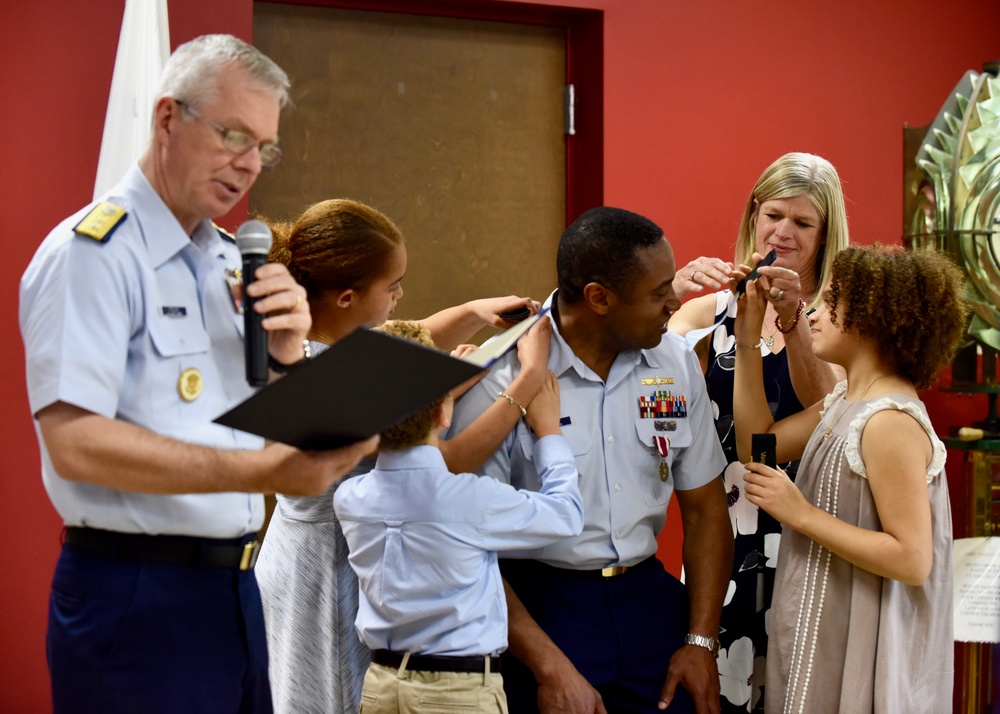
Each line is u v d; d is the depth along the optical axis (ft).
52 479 5.52
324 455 5.19
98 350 5.20
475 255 11.97
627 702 7.48
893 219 12.69
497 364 7.63
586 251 7.30
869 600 7.17
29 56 10.03
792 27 12.26
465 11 11.73
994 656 10.39
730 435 8.98
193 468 5.09
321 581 7.50
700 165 11.98
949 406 12.76
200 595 5.65
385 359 4.65
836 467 7.39
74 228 5.32
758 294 8.32
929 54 12.75
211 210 5.59
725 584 7.88
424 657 6.84
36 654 10.21
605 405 7.69
